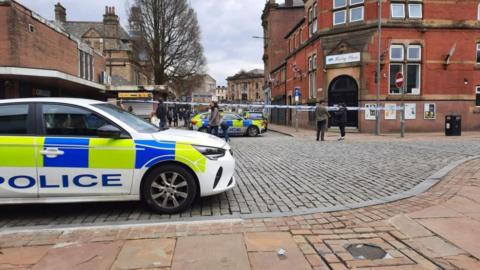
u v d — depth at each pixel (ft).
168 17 136.67
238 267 11.99
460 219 15.97
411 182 23.67
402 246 13.44
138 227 15.67
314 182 24.21
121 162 17.31
